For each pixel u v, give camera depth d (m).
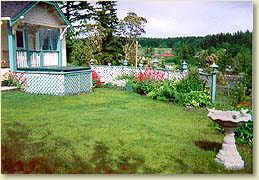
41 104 8.08
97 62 16.88
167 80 11.48
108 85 12.34
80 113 7.40
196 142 6.05
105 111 7.74
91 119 6.95
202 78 10.58
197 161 5.28
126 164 5.10
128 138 5.91
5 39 11.20
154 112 8.00
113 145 5.59
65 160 5.11
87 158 5.18
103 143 5.63
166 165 5.14
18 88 9.95
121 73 13.82
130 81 11.86
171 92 9.55
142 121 7.06
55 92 9.73
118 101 9.11
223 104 9.03
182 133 6.47
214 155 5.49
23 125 6.25
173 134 6.36
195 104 8.98
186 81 10.26
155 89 10.31
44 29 13.03
